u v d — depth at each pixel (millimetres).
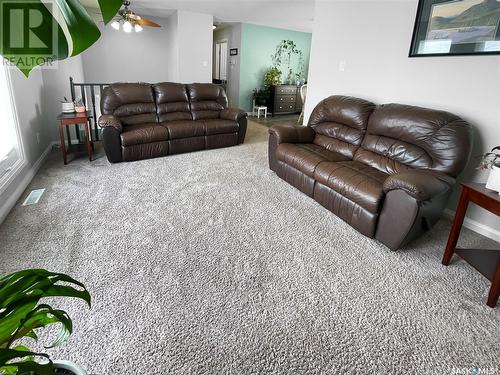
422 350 1372
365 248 2135
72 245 2010
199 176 3367
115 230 2213
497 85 2217
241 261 1935
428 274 1884
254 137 5375
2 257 1857
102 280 1703
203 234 2221
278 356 1318
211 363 1274
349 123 3084
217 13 6008
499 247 2227
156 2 5094
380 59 3061
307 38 8180
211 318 1490
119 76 6617
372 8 3049
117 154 3648
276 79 7840
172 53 6484
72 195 2750
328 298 1656
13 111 2771
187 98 4598
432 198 1913
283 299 1634
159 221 2369
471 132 2244
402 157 2525
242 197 2875
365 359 1321
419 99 2764
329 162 2725
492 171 1687
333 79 3682
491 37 2189
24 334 625
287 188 3123
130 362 1258
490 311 1604
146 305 1547
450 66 2480
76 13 371
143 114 4223
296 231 2320
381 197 2113
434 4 2506
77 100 3904
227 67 8086
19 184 2754
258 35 7398
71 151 3947
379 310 1588
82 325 1414
